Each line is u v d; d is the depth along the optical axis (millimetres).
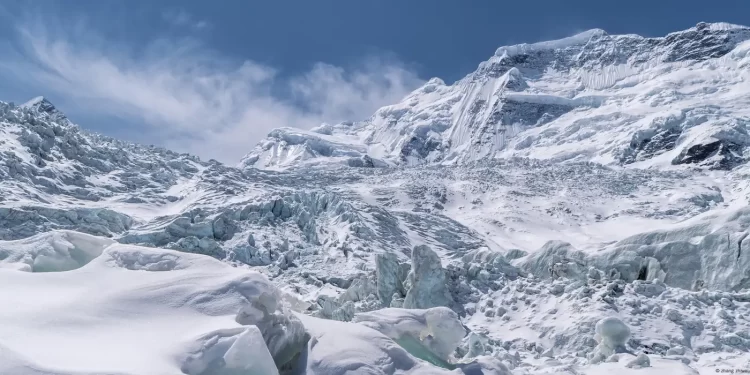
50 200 50406
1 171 50438
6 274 10023
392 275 20594
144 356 7516
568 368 12523
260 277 9742
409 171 107875
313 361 9062
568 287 18344
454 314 11805
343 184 91562
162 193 64125
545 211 81812
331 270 34688
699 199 86375
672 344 14555
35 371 6609
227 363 7891
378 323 11367
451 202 85125
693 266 18594
